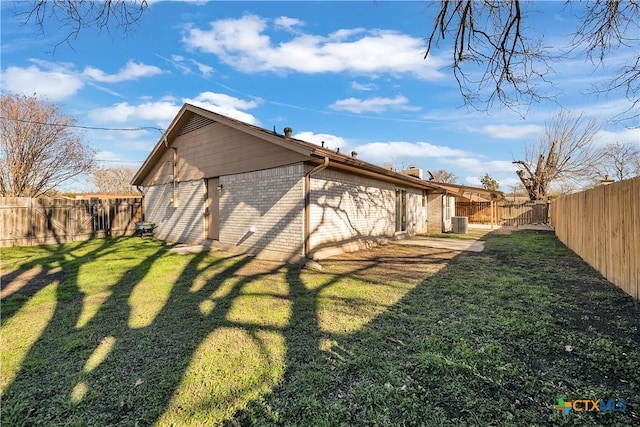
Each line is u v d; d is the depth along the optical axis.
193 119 10.73
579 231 8.19
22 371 2.72
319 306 4.40
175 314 4.12
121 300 4.72
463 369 2.66
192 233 10.89
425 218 16.03
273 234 8.27
